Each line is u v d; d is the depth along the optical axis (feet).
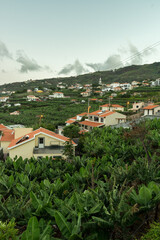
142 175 33.14
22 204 26.48
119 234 20.34
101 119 143.02
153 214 24.35
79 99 379.35
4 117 283.79
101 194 24.57
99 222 18.84
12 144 79.46
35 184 39.17
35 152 72.54
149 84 456.86
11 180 39.19
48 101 390.42
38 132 77.92
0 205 25.54
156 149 59.21
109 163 50.47
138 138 63.62
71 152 65.16
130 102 274.36
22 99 451.53
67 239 18.20
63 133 121.70
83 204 22.70
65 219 19.16
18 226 24.70
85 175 39.99
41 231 19.76
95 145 73.20
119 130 97.40
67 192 31.78
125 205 21.52
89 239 18.07
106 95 397.60
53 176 49.47
